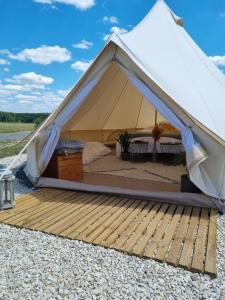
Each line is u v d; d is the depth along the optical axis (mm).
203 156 3496
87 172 5797
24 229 3119
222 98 5008
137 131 8906
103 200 4035
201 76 5039
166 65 4363
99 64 4082
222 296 2008
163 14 5879
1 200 3639
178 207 3736
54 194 4316
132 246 2674
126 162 6844
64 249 2660
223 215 3523
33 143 4633
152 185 4805
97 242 2764
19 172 5879
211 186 3641
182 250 2600
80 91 4188
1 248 2686
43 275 2244
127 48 3953
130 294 2018
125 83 6199
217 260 2465
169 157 7129
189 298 1979
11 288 2088
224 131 4023
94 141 8453
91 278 2205
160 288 2086
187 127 3648
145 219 3336
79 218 3383
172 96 3695
